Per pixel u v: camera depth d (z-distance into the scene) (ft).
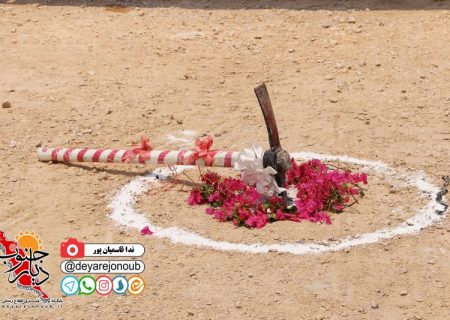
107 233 49.08
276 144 49.44
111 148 60.29
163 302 42.78
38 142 61.26
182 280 44.45
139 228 49.42
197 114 65.77
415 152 57.98
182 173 55.98
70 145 60.80
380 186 53.36
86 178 55.83
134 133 62.69
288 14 87.92
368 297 42.57
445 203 50.88
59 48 80.64
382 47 77.92
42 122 64.69
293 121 63.72
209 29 84.79
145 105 67.62
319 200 50.01
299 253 46.24
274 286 43.60
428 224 48.83
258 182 49.49
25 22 88.17
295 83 71.15
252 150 49.62
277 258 45.85
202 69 74.95
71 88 71.20
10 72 74.84
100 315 42.04
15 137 62.13
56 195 53.72
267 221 49.24
